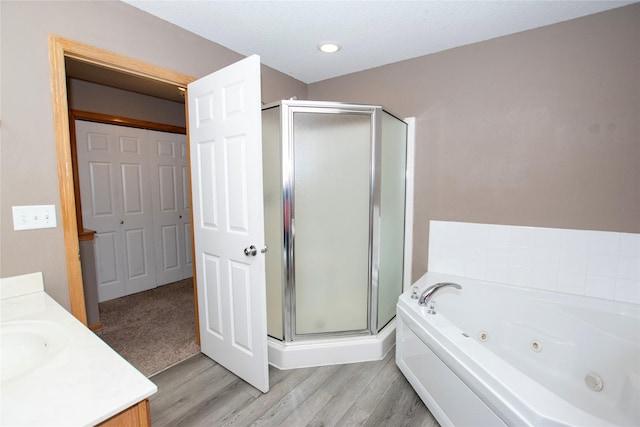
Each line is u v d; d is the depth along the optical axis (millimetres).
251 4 1791
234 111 1766
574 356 1818
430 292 1960
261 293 1771
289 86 2971
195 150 2078
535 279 2178
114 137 3408
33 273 1467
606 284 1958
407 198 2625
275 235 2100
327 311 2195
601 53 1877
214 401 1785
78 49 1575
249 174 1731
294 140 1995
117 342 2461
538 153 2107
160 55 1938
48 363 850
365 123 2088
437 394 1606
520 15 1906
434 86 2469
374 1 1763
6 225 1392
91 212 3273
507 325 2064
